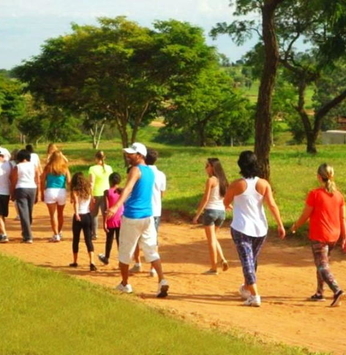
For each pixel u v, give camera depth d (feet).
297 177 124.67
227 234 74.74
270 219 79.15
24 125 320.70
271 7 91.86
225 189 56.13
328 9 122.01
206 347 33.94
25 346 32.53
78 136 367.25
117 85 173.78
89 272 56.90
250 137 342.44
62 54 176.14
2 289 41.88
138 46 173.47
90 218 58.13
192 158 174.91
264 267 60.18
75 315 37.52
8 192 70.33
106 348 32.68
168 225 81.41
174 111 193.06
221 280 54.80
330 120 440.04
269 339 38.99
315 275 57.36
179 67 170.91
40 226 79.51
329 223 47.91
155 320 37.86
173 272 57.31
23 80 182.80
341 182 116.78
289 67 187.42
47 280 45.11
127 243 47.83
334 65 168.96
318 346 39.06
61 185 69.92
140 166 47.32
